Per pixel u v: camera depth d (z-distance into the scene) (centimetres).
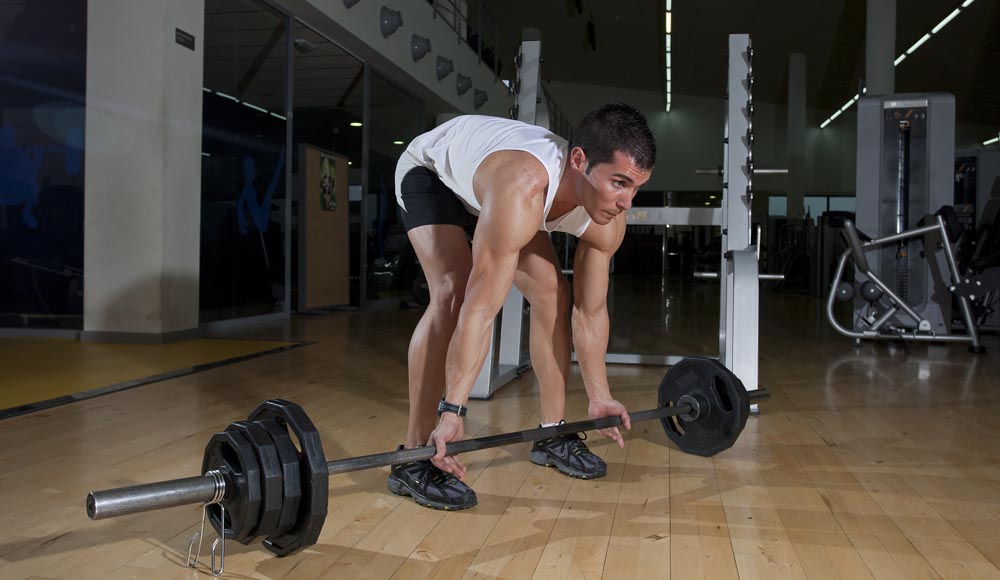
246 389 252
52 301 397
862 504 142
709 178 1437
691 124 1445
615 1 959
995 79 1162
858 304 423
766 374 302
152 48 370
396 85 689
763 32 1047
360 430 195
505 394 252
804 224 1032
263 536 103
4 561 112
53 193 392
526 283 165
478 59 846
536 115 264
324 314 570
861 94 436
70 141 388
